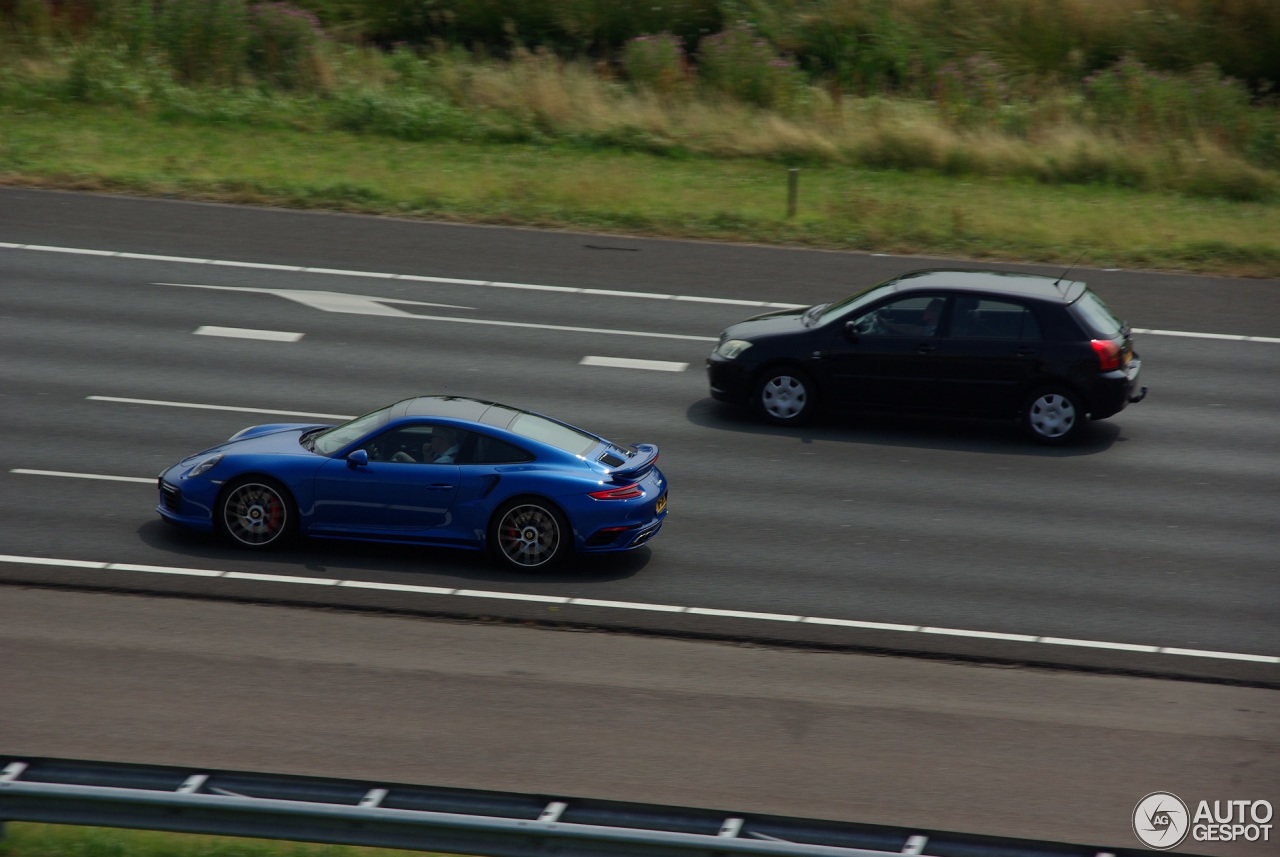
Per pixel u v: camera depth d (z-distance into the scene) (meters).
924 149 79.50
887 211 68.75
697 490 39.16
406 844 18.08
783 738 25.34
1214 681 29.00
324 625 29.42
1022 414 43.97
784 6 94.94
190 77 84.88
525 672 27.66
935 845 18.00
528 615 30.61
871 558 35.06
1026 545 36.38
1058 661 29.64
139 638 28.22
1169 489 40.75
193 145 74.88
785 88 86.06
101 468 38.28
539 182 71.75
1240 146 82.38
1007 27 94.62
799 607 31.89
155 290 54.22
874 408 44.31
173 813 18.25
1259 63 92.44
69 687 25.86
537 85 83.25
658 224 66.44
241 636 28.59
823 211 69.81
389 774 23.28
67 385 44.53
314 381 46.16
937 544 36.19
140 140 75.00
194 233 61.31
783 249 64.00
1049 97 86.56
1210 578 34.69
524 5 93.50
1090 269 62.97
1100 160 78.88
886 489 39.97
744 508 38.06
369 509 33.00
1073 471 41.94
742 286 58.50
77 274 55.44
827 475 40.81
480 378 47.28
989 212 70.75
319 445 33.91
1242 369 51.53
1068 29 94.38
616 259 61.34
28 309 51.41
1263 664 29.94
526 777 23.44
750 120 82.62
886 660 29.31
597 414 44.72
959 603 32.56
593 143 80.25
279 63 86.44
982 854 17.95
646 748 24.69
